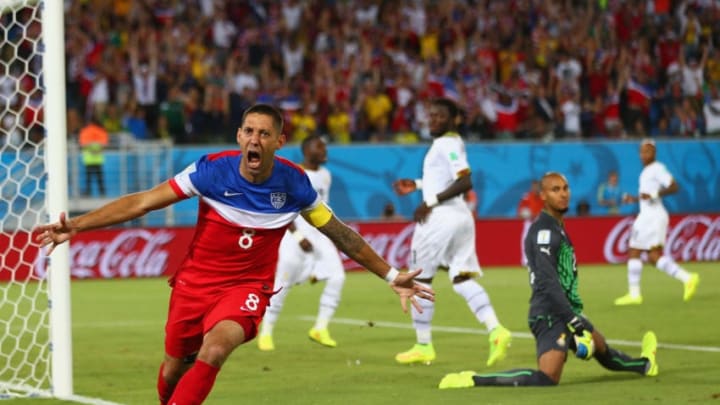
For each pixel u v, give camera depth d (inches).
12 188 1008.2
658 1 1592.0
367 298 897.5
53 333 418.9
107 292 968.9
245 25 1483.8
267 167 303.1
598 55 1515.7
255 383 450.6
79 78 1337.4
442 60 1514.5
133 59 1360.7
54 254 419.5
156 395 418.0
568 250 424.8
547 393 400.5
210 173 303.4
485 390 411.8
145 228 1141.7
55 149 423.2
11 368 454.9
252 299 305.4
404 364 511.8
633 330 641.6
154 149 1186.0
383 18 1551.4
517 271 1163.3
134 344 600.7
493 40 1534.2
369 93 1387.8
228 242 308.2
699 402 376.5
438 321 714.8
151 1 1454.2
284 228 313.3
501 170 1272.1
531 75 1475.1
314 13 1514.5
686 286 808.3
